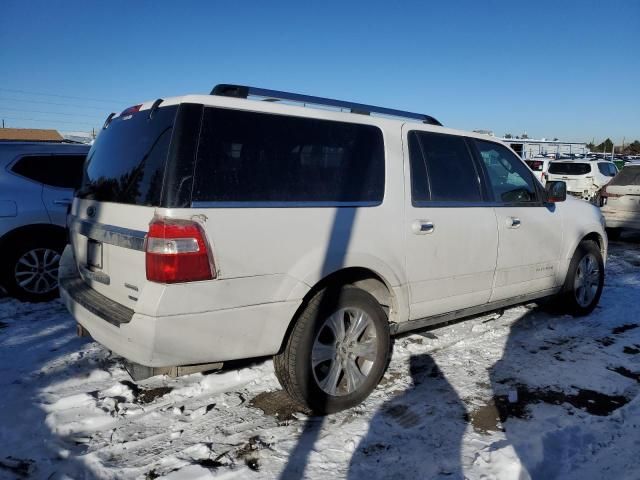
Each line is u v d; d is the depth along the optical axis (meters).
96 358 4.25
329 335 3.43
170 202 2.79
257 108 3.19
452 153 4.23
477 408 3.57
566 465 3.00
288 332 3.26
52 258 5.86
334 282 3.48
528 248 4.75
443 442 3.15
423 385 3.90
